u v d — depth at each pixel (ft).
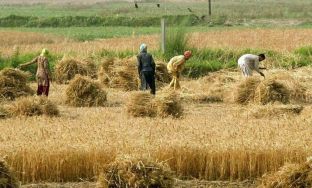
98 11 393.50
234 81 102.78
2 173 47.62
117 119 75.10
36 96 81.92
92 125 68.59
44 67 92.17
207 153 55.77
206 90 98.89
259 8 402.11
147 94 79.71
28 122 71.56
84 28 284.00
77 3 500.74
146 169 48.32
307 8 394.73
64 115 81.25
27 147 55.77
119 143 57.00
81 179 55.16
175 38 125.59
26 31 262.06
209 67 117.29
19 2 524.93
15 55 122.72
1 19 310.45
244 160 55.36
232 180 55.42
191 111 86.63
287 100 90.12
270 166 55.26
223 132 63.21
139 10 391.86
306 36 174.50
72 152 55.31
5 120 73.87
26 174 54.95
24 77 95.66
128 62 105.91
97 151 55.36
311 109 75.82
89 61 113.80
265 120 73.36
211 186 54.13
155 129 65.62
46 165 55.11
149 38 175.94
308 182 48.32
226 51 127.95
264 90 89.45
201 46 134.72
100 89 92.22
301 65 120.26
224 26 280.51
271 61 120.67
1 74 94.84
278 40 162.50
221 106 91.76
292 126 67.62
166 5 445.37
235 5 440.45
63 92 94.48
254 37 171.73
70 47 149.69
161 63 107.86
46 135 62.08
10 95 94.27
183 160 55.72
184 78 115.34
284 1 474.90
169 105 78.48
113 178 48.37
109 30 266.16
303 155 55.16
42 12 386.93
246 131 63.82
